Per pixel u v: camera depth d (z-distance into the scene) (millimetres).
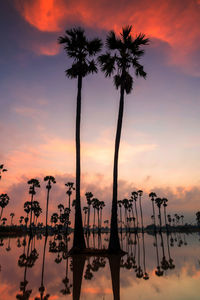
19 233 76500
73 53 17641
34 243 27625
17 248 20328
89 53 17969
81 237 14547
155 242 26500
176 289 5473
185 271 7891
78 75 17391
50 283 6523
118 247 13828
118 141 15398
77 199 15227
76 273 7965
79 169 15680
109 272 8016
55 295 5223
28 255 14555
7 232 71562
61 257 13172
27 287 6066
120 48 16750
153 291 5355
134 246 20609
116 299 4770
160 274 7441
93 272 8078
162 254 13508
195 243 23047
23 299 4867
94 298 4898
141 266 9227
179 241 27422
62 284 6367
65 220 62781
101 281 6629
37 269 9086
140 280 6609
